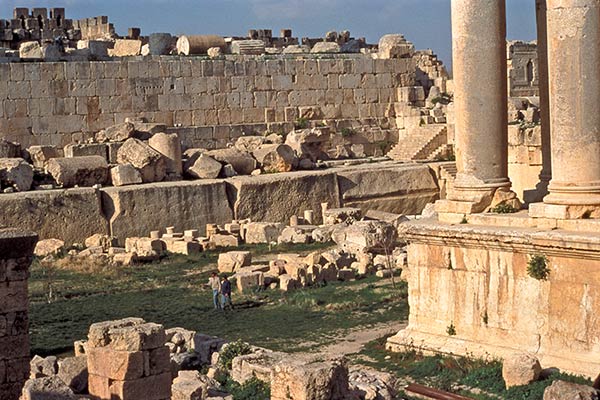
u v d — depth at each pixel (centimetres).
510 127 4162
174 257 4719
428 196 6175
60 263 4503
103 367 1889
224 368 2491
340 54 7519
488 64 2642
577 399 1678
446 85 7556
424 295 2688
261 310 3503
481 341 2545
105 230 5141
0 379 2156
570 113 2419
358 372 2281
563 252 2353
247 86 6756
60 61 6375
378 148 7088
